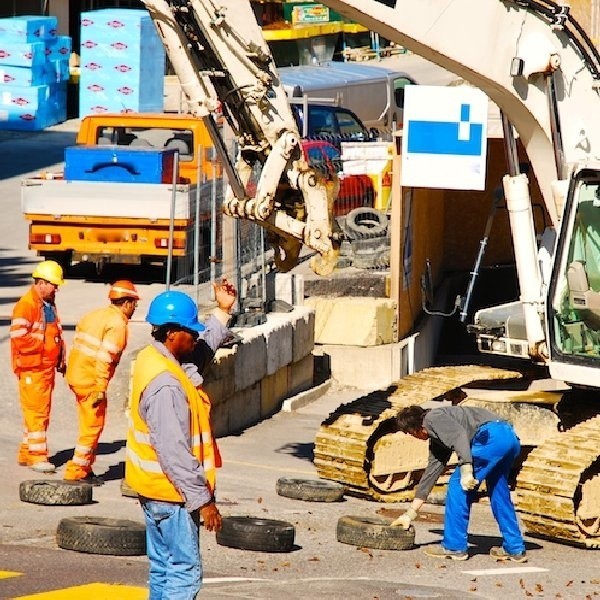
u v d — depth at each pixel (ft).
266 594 83.51
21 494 109.40
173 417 67.56
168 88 390.01
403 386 132.36
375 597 84.69
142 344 163.02
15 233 234.58
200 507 67.56
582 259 114.62
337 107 262.26
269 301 185.68
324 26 437.99
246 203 103.86
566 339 115.03
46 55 352.28
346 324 194.80
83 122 211.82
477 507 126.72
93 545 92.99
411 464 127.34
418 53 110.93
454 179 156.56
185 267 192.95
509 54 110.93
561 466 110.11
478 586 92.84
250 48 102.89
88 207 192.54
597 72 113.70
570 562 104.83
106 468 126.52
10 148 321.11
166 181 196.85
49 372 122.93
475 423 101.65
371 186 224.53
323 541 104.68
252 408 167.22
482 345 127.24
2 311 174.81
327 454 124.88
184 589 69.00
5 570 86.22
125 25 347.97
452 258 250.37
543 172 117.08
